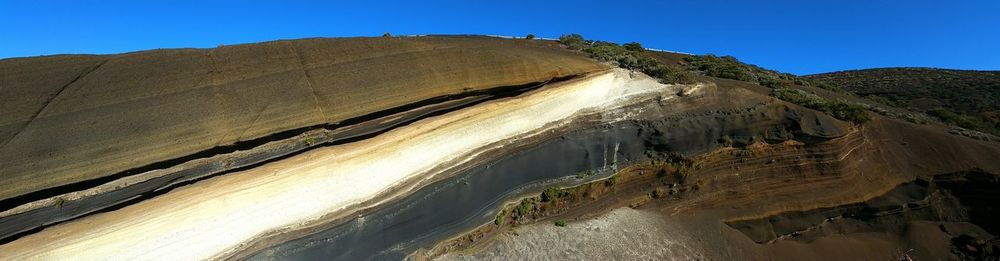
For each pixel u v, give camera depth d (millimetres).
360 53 16062
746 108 18000
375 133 13164
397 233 12883
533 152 15414
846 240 16500
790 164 17328
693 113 17625
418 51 16688
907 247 16578
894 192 17797
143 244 10461
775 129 17547
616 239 14492
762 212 16500
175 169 11094
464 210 13891
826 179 17312
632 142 16719
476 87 15070
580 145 16078
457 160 14195
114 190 10508
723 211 16391
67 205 10164
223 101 12891
